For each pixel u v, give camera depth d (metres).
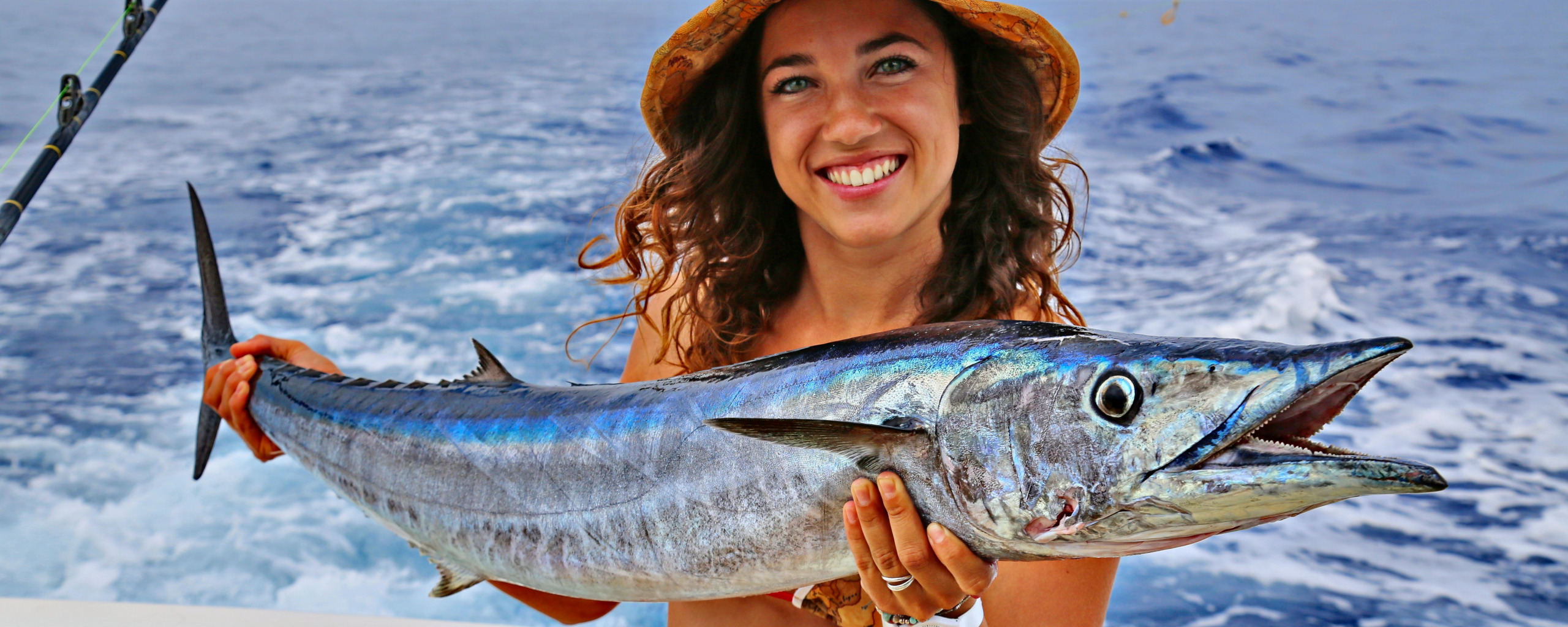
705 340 2.41
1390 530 5.30
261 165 13.75
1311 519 5.44
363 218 11.09
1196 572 4.95
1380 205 12.10
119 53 2.76
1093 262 9.86
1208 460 1.29
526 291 8.75
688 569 1.70
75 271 9.48
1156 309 8.59
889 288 2.19
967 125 2.24
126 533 5.41
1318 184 13.17
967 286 2.17
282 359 2.64
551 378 7.13
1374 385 7.05
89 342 7.88
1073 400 1.37
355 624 3.12
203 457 2.76
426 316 8.26
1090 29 27.55
